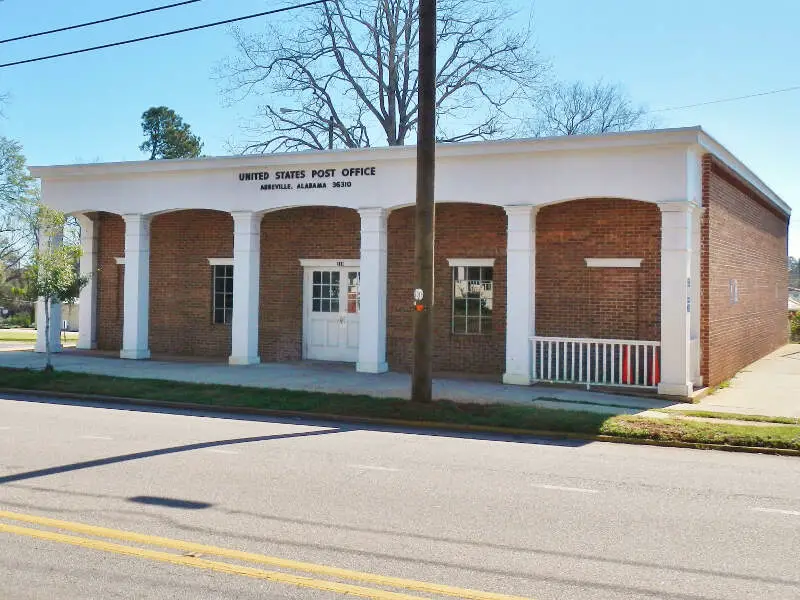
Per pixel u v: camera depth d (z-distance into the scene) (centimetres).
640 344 1521
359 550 573
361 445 1019
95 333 2252
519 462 924
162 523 631
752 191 2061
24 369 1733
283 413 1274
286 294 1995
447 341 1828
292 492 742
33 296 1672
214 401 1348
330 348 1970
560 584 510
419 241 1291
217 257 2086
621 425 1134
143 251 1981
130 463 860
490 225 1791
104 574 515
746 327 2055
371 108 3341
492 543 596
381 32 3244
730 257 1805
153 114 5456
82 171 1986
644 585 511
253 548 573
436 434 1136
